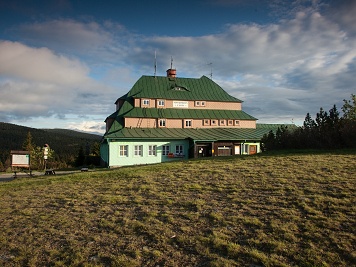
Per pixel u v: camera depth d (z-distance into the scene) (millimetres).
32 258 7172
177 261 6566
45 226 9203
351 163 13719
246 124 40344
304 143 22344
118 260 6703
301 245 6781
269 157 17688
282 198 9758
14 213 10953
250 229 7754
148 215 9305
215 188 11602
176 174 14852
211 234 7641
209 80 43250
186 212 9305
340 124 21219
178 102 38625
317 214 8250
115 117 38156
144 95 37250
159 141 33094
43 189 14859
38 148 62594
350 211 8250
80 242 7848
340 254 6340
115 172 17234
